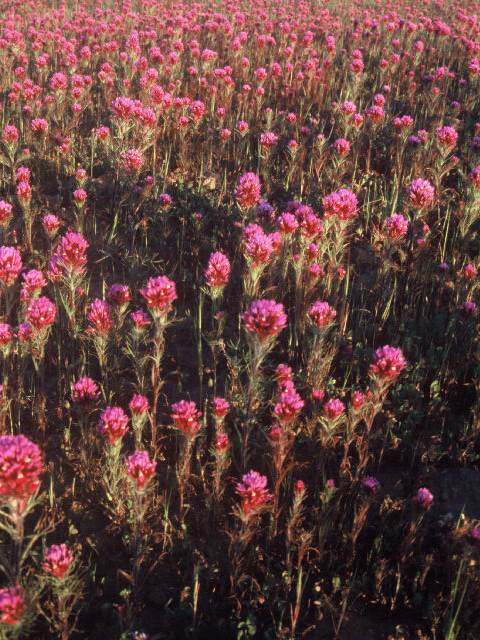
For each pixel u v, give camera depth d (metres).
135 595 3.27
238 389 4.56
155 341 3.92
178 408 3.39
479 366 4.73
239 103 9.59
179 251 6.62
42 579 3.00
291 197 7.50
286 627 3.23
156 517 3.78
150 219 6.86
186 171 7.83
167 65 10.62
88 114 9.49
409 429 4.46
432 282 6.00
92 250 6.67
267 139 7.30
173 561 3.61
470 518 3.82
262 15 15.76
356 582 3.44
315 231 4.96
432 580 3.51
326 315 4.27
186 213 6.96
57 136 7.92
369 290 6.01
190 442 3.51
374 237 6.56
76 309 5.39
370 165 8.34
